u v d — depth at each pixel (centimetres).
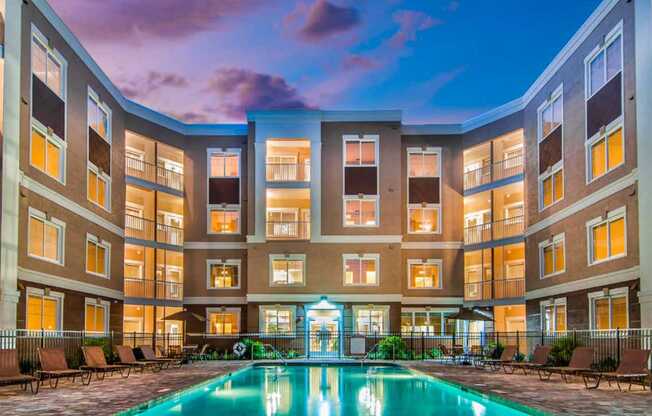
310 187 3609
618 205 2244
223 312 3759
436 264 3766
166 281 3734
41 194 2244
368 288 3553
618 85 2241
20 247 2072
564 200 2750
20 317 2061
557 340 2495
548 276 2936
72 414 1184
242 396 1691
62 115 2455
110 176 3058
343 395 1705
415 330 3719
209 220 3800
